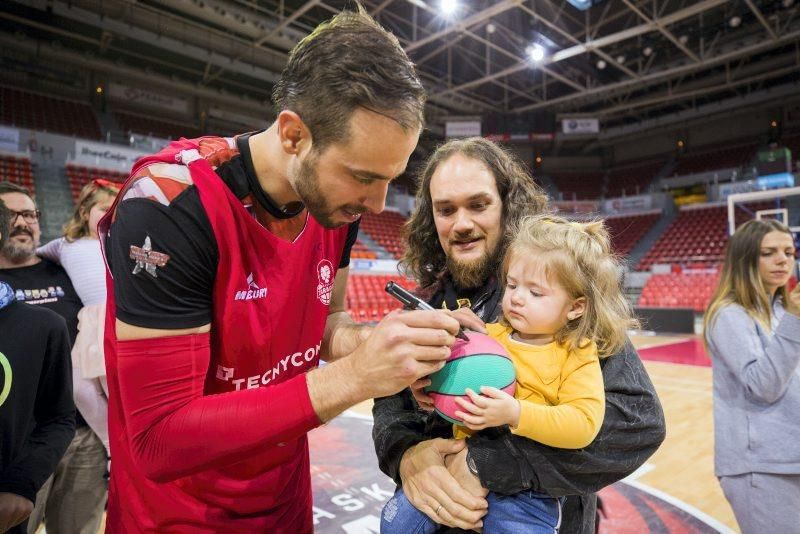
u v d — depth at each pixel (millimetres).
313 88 705
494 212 1149
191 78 16719
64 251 1919
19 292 1797
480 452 920
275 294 925
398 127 704
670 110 19438
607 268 1027
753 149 17703
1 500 1095
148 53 14602
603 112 17844
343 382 735
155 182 774
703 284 11641
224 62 13609
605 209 17500
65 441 1334
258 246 886
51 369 1356
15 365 1245
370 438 3893
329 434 3992
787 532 1380
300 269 976
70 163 11133
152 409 733
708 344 1614
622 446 916
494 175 1161
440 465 942
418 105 729
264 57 13531
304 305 1007
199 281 794
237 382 927
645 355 7738
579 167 21938
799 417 1384
